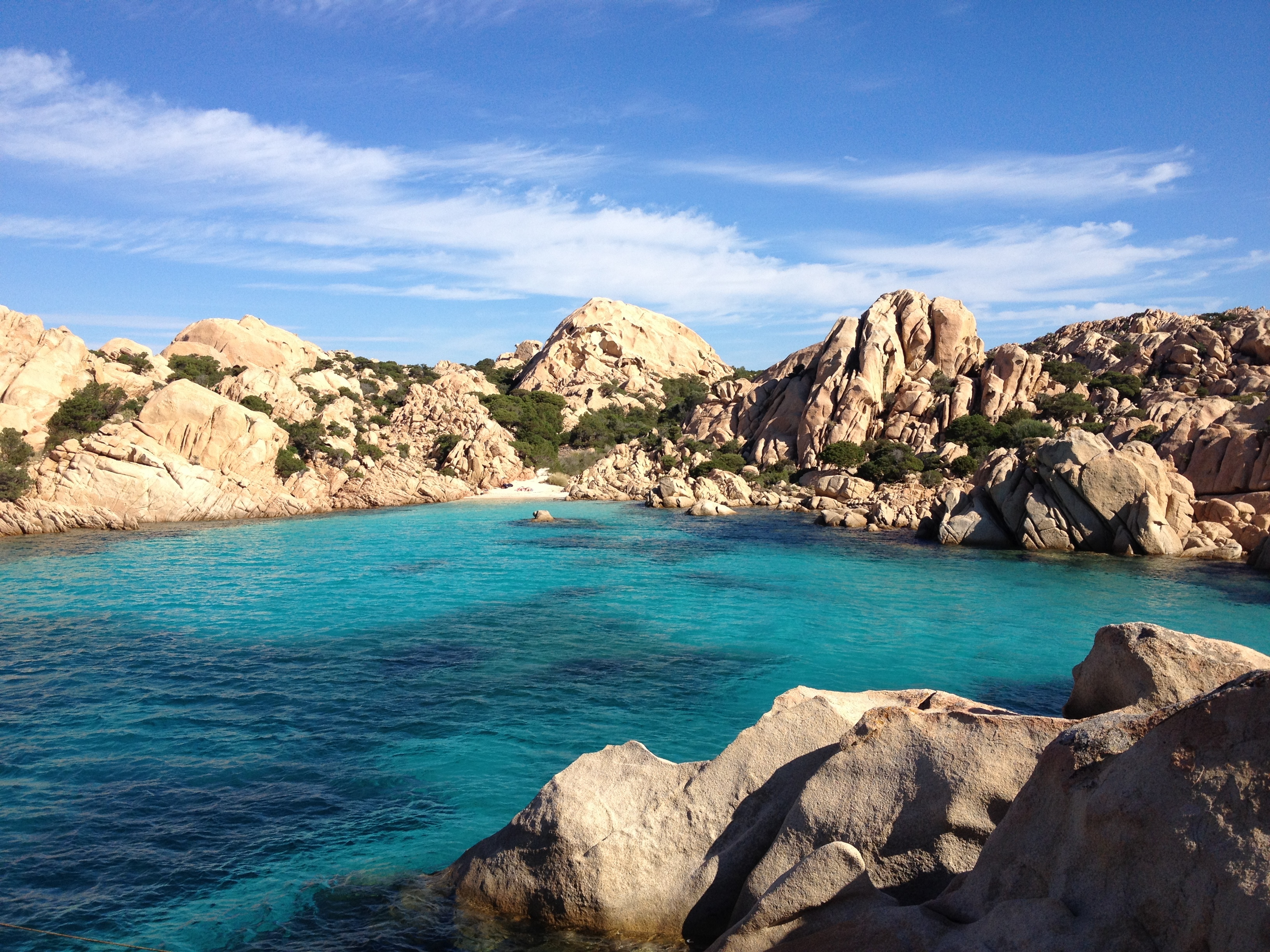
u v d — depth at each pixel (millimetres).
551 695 19844
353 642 25219
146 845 11938
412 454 98062
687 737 16891
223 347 124312
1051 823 6363
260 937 9422
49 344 74750
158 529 58594
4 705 18812
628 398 146000
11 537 53312
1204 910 5023
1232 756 5348
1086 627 28375
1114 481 49156
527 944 8914
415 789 14086
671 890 8789
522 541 52938
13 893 10570
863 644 25484
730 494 84750
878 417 99562
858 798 8141
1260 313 110875
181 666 22328
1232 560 46250
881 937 6438
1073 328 145875
